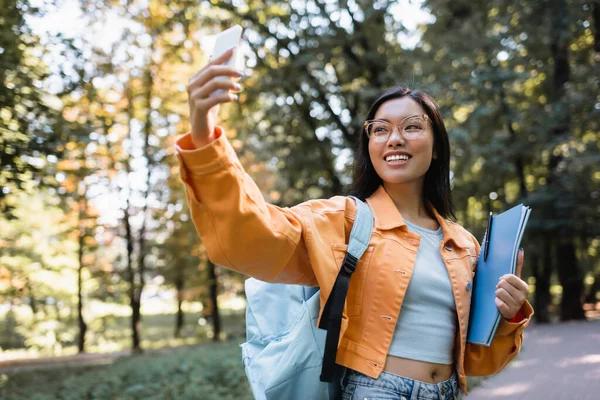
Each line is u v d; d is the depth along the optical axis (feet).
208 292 73.00
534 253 64.44
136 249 68.44
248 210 4.98
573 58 60.44
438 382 6.17
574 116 54.85
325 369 5.74
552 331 54.60
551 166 60.95
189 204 5.07
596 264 81.97
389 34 56.03
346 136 56.08
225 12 54.60
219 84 4.58
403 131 6.66
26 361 59.06
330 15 52.49
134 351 61.31
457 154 52.70
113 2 51.08
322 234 5.90
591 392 24.79
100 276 64.54
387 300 6.06
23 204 74.13
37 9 30.58
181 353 41.32
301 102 56.13
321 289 5.72
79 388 27.78
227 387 25.53
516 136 58.18
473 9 55.21
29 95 29.73
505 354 6.69
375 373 5.91
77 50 32.22
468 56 49.37
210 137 4.87
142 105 59.52
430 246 6.63
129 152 59.16
